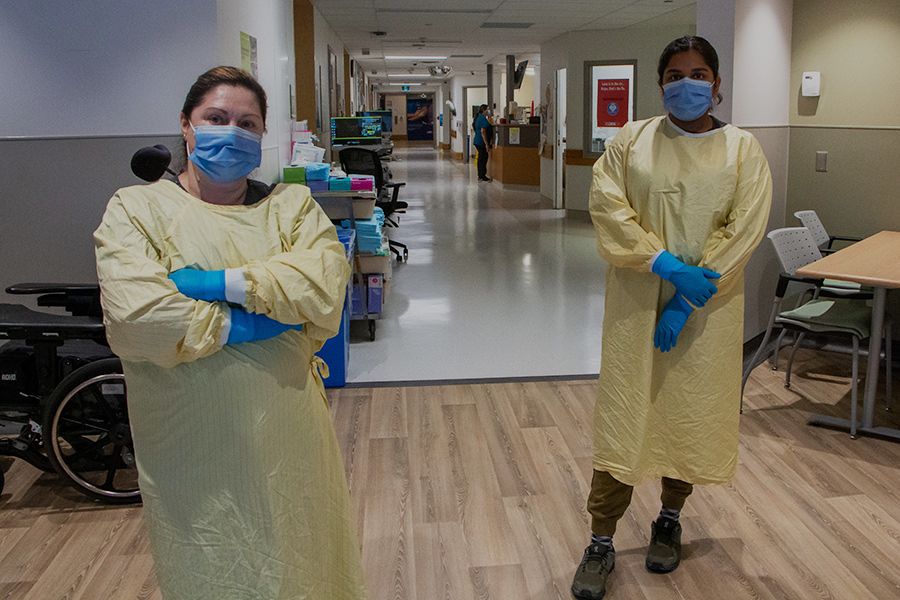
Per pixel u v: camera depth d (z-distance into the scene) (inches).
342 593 71.0
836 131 197.6
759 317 202.8
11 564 106.0
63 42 143.2
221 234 62.1
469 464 135.3
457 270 300.8
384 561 106.0
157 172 89.9
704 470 93.8
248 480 61.7
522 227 413.7
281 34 222.8
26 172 146.8
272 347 62.5
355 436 147.3
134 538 113.0
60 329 116.1
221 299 58.8
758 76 188.7
